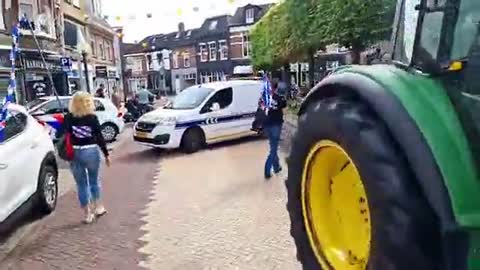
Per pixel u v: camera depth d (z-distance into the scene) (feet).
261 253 18.37
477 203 8.07
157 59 236.02
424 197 8.24
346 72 10.15
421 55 9.00
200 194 28.04
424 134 8.37
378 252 8.52
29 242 20.75
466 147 8.21
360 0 36.27
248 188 28.91
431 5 8.71
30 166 23.09
